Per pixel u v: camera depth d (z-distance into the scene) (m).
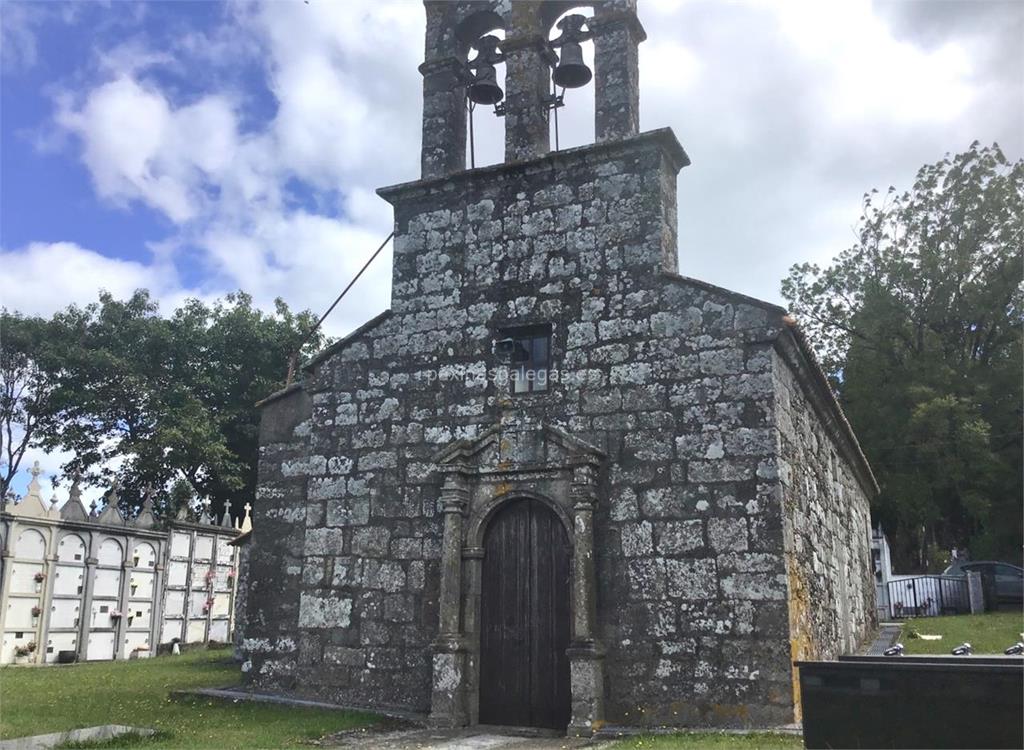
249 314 35.31
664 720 10.06
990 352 30.83
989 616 21.50
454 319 12.62
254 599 13.38
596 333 11.62
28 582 20.03
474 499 11.70
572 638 10.81
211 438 31.70
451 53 13.76
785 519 10.21
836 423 14.66
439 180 13.05
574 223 12.15
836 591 14.16
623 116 12.28
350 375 13.14
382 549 12.23
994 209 29.92
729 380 10.73
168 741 9.54
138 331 33.69
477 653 11.34
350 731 10.45
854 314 32.56
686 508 10.56
